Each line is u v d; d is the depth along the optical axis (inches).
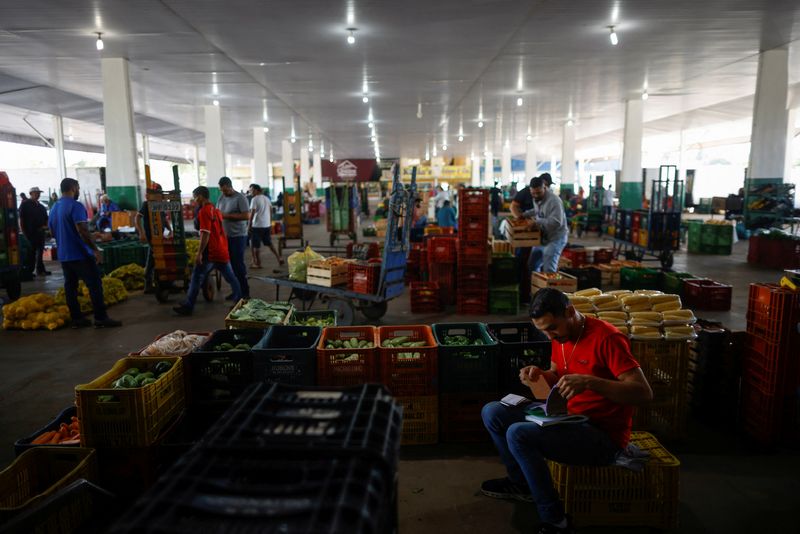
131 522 50.1
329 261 292.5
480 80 626.8
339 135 1248.2
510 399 126.8
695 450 150.8
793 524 117.1
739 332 163.3
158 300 358.0
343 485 53.8
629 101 776.3
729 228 577.3
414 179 299.6
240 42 449.1
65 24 394.9
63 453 126.7
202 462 60.3
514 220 328.5
